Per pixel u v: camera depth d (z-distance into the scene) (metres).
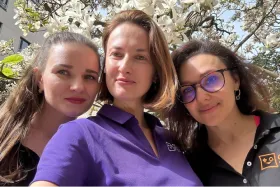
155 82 0.62
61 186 0.43
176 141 0.67
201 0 0.98
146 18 0.59
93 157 0.49
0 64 0.96
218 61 0.62
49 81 0.59
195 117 0.62
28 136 0.61
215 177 0.60
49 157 0.46
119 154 0.50
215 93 0.59
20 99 0.62
